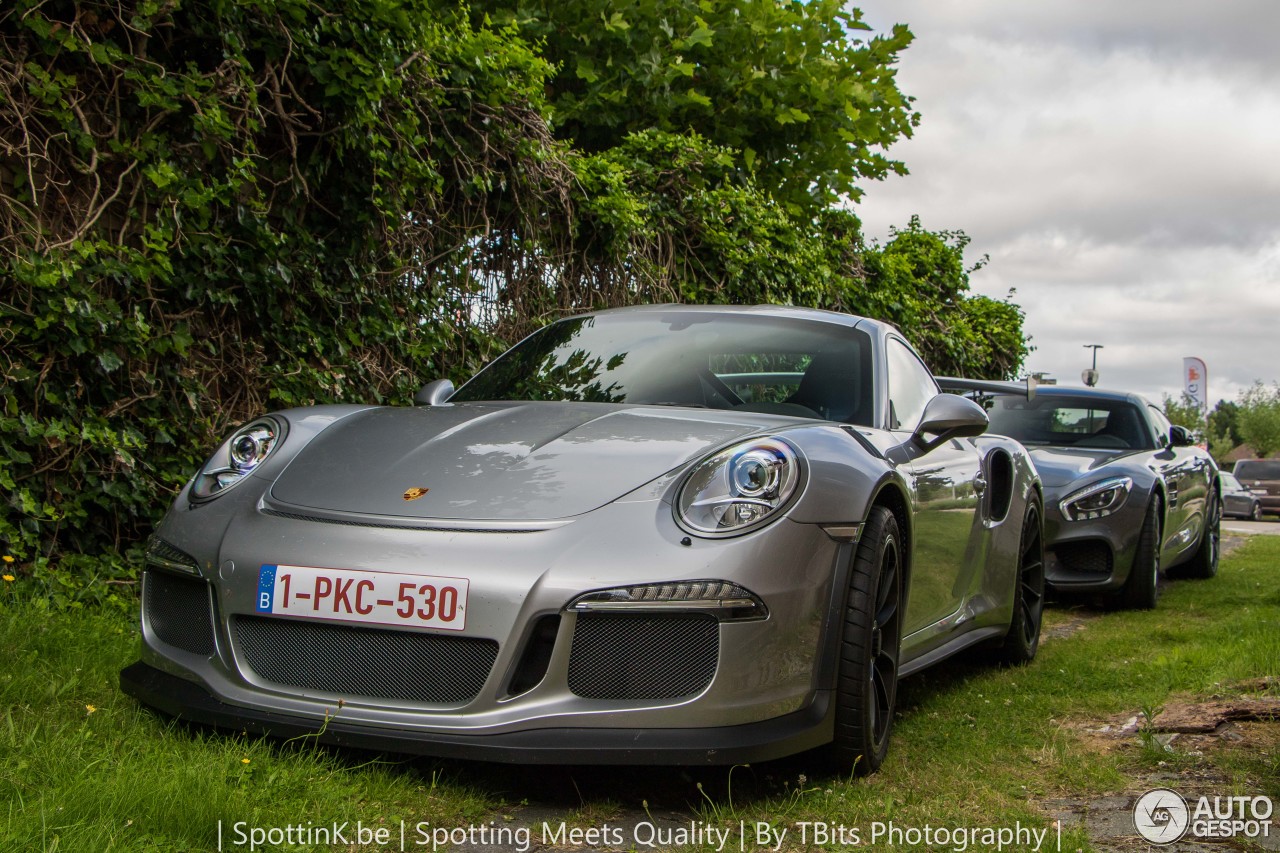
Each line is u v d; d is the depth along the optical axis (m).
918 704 3.75
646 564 2.46
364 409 3.40
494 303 5.89
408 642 2.49
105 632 3.46
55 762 2.32
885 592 2.99
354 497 2.71
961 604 4.08
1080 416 7.78
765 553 2.53
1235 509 28.97
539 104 5.96
